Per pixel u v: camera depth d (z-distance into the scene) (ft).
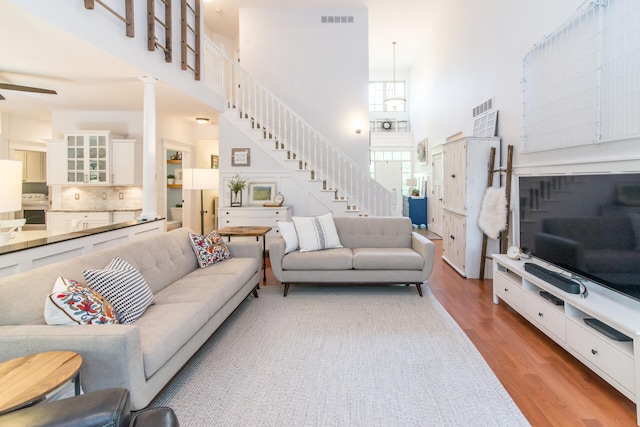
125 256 8.23
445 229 17.40
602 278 7.29
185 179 17.22
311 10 22.67
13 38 9.04
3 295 5.51
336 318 10.31
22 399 3.67
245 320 10.19
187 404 6.33
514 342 8.68
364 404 6.28
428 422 5.78
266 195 19.39
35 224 22.49
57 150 17.97
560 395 6.50
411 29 25.82
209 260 11.16
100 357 5.04
